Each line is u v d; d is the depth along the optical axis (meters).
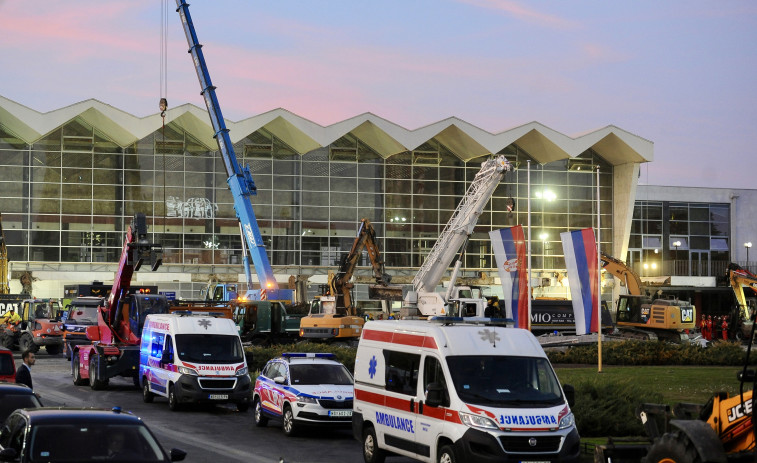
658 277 87.44
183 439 19.91
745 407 11.19
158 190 86.12
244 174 60.19
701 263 97.06
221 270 86.75
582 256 32.12
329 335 46.84
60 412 10.70
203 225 86.81
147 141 86.12
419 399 14.88
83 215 85.06
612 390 20.31
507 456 13.41
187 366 25.03
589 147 89.81
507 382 14.29
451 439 13.82
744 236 98.69
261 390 22.42
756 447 10.66
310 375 21.55
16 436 10.51
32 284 83.88
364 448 16.73
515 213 91.12
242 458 17.42
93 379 31.20
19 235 83.81
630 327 55.12
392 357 16.02
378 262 53.91
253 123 85.25
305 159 88.81
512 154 91.62
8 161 84.00
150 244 30.58
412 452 14.95
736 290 60.53
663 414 13.13
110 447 10.20
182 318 26.30
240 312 50.12
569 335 53.72
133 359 30.92
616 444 13.81
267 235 87.69
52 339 48.69
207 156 87.19
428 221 90.38
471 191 52.31
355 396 17.16
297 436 20.81
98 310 33.41
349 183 89.44
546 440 13.66
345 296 53.03
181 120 85.38
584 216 92.12
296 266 87.81
